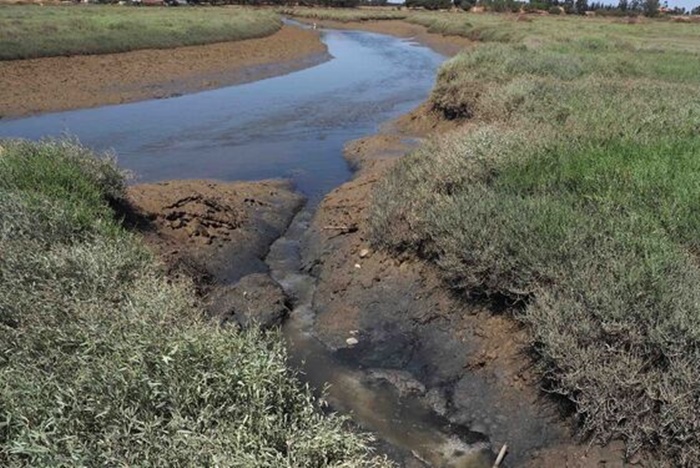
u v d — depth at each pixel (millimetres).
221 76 25938
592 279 5707
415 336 6918
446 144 9750
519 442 5387
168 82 23812
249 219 10055
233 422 4137
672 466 4648
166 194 9734
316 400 6051
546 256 6172
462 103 14883
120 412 3994
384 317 7285
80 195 7949
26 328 4883
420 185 8625
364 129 17156
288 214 10758
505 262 6359
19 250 6137
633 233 6316
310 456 4133
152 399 4129
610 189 7137
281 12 80500
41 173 7973
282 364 4863
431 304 7121
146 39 30000
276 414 4398
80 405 3984
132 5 67688
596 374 5023
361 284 7840
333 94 22750
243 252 9117
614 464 4805
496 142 8961
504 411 5684
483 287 6637
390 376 6449
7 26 26766
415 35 52594
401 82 26016
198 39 33312
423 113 16625
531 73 15758
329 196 10875
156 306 5379
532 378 5754
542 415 5465
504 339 6258
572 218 6617
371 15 74375
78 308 5246
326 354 6930
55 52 25078
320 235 9430
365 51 39281
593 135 9281
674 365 4840
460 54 19641
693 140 8836
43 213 7008
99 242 6680
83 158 8781
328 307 7715
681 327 4934
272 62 30734
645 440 4816
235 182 11984
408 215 8016
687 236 6289
